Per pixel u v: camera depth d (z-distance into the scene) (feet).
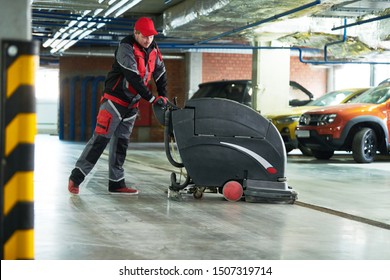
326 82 76.95
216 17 38.73
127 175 29.99
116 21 45.44
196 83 73.31
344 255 14.21
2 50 8.84
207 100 21.27
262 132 21.31
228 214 19.11
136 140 73.46
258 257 13.85
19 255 9.05
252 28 43.42
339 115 38.88
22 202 9.00
